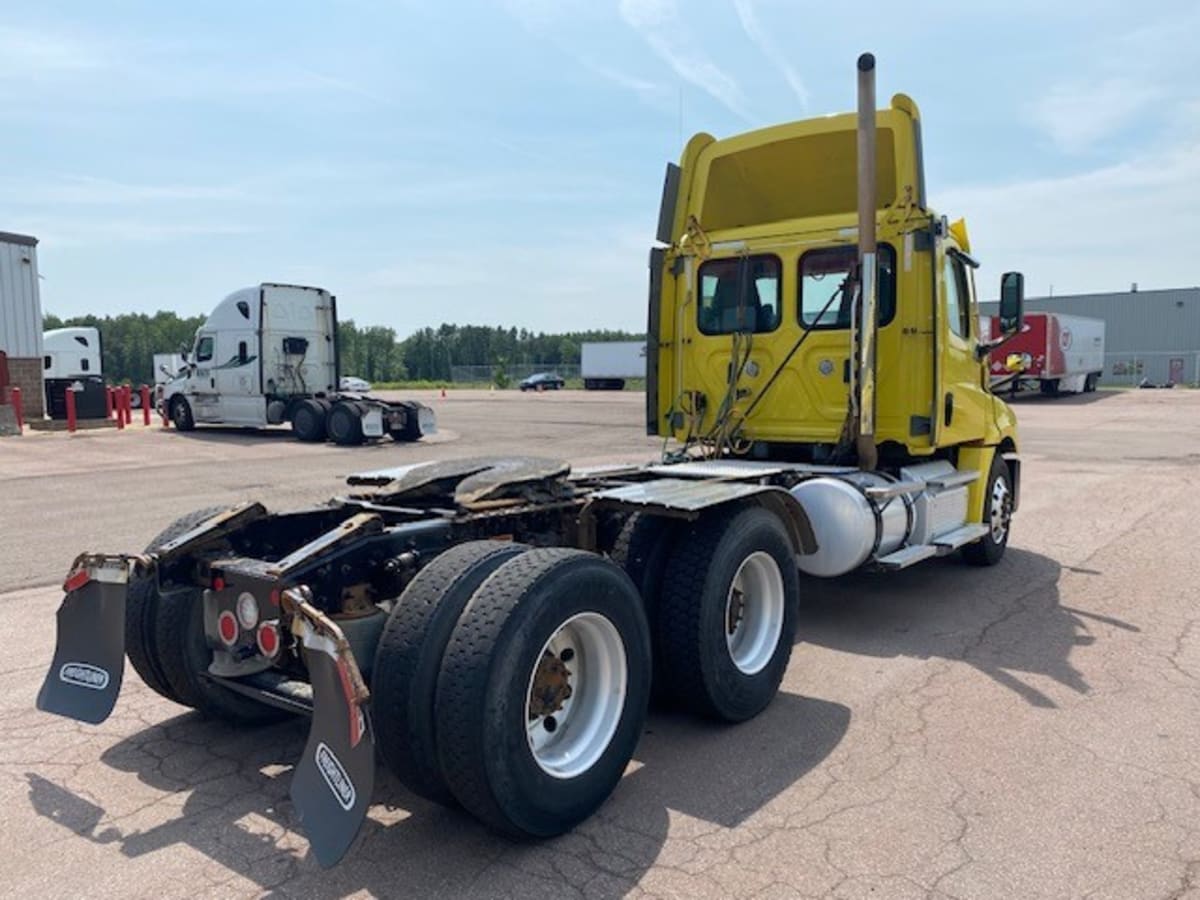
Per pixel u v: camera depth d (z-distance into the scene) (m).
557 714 3.50
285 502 11.21
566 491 4.83
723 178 7.26
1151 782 3.70
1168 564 7.70
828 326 6.43
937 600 6.60
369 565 3.82
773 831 3.35
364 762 2.85
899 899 2.91
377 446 19.23
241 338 21.23
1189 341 61.66
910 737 4.18
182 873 3.13
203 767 3.99
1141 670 5.07
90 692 3.84
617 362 57.88
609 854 3.21
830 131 6.52
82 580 3.92
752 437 6.79
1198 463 14.95
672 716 4.48
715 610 4.18
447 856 3.22
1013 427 8.06
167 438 21.00
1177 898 2.90
